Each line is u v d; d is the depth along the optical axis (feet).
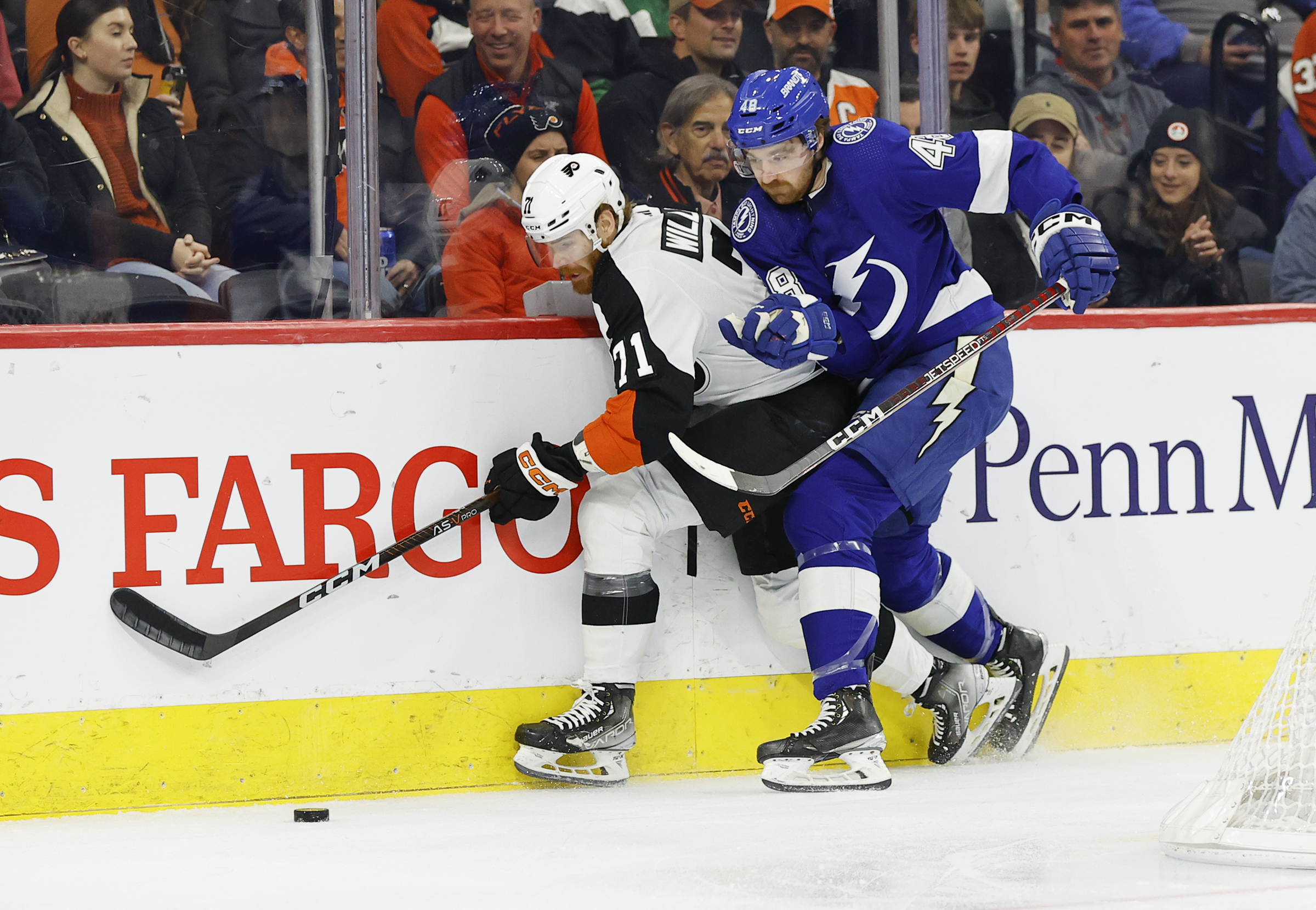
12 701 28.86
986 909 18.31
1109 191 50.96
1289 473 35.58
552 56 46.50
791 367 28.50
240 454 29.89
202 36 45.83
